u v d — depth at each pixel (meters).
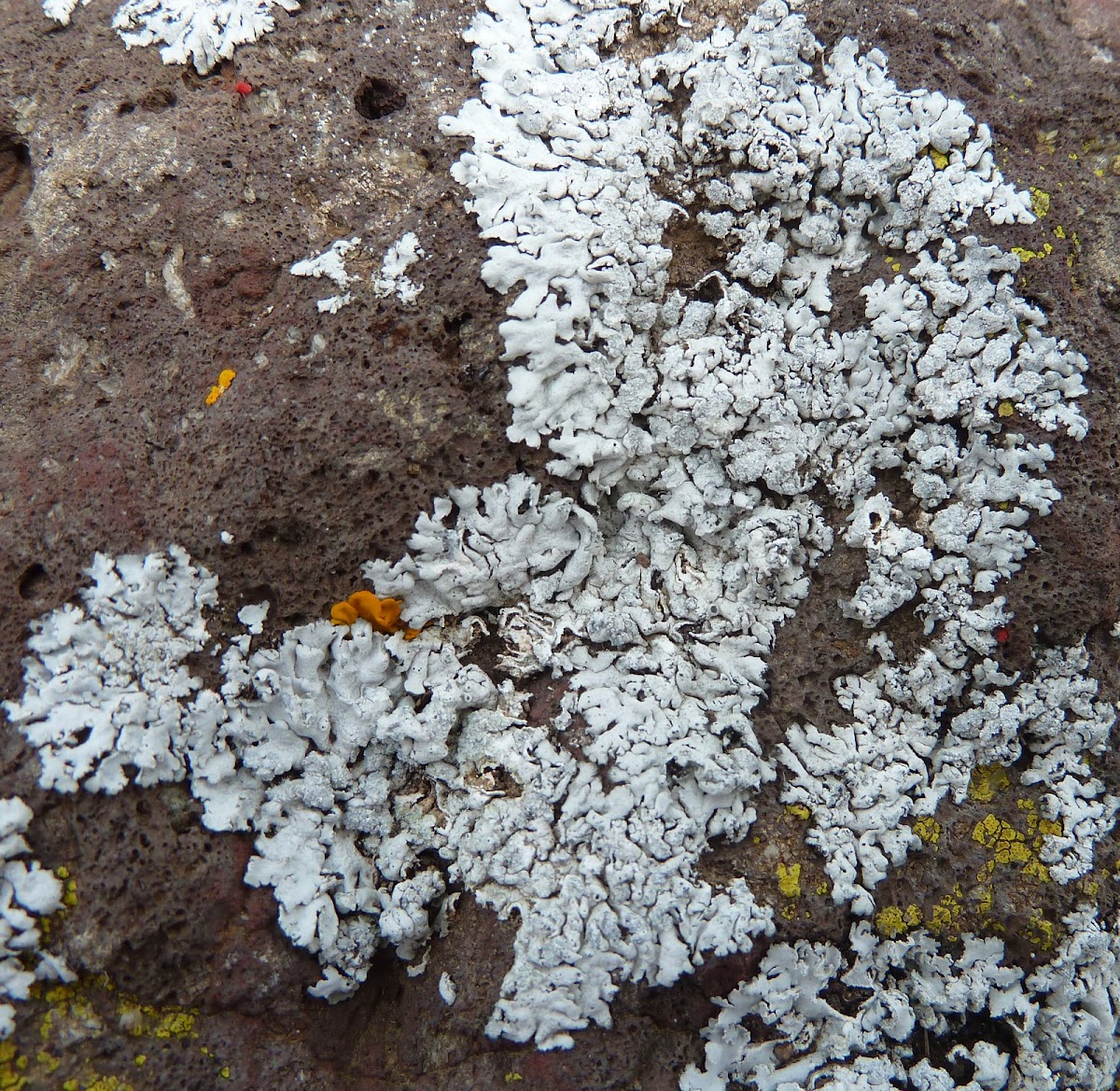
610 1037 0.09
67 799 0.09
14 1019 0.09
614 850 0.09
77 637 0.09
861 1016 0.09
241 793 0.09
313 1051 0.09
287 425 0.09
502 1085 0.09
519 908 0.09
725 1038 0.09
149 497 0.09
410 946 0.09
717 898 0.09
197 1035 0.09
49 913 0.09
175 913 0.09
